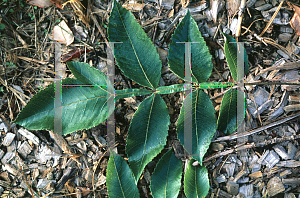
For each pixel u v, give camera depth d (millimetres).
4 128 285
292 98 284
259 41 284
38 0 278
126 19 250
